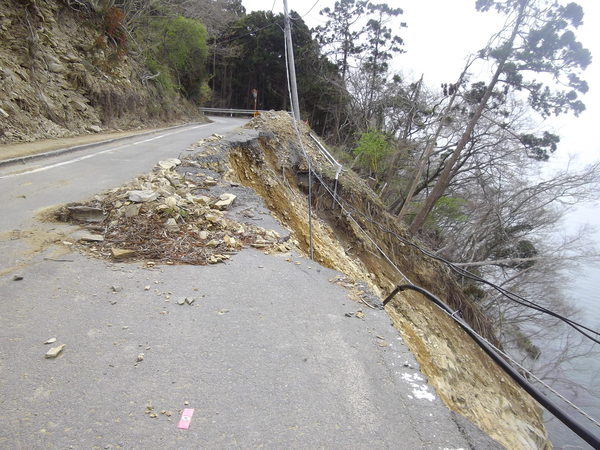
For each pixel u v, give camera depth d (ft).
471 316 48.47
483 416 22.29
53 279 12.43
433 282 45.60
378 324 12.03
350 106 106.93
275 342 10.36
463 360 32.14
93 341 9.68
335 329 11.32
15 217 16.97
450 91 70.03
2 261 13.17
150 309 11.33
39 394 7.88
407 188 84.89
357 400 8.59
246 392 8.46
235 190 23.76
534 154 60.13
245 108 139.33
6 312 10.50
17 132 35.06
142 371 8.81
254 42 115.34
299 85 108.78
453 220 81.25
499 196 68.95
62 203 18.90
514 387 37.09
